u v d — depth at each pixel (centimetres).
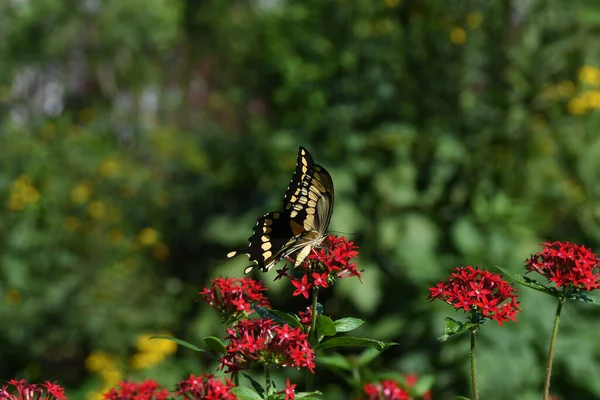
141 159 1683
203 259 1180
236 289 404
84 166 1399
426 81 992
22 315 1199
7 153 1362
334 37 1031
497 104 987
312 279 389
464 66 993
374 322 907
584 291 374
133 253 1279
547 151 983
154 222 1324
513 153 976
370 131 989
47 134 1467
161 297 1207
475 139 976
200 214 1156
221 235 1030
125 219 1341
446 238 936
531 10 1002
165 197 1332
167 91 1952
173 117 1925
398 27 1012
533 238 919
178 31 1880
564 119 1004
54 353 1249
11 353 1205
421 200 947
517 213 893
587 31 1013
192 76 1912
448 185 958
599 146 993
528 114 989
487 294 365
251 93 1162
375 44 1009
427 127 977
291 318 390
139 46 1905
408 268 891
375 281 911
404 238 923
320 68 1024
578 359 804
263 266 442
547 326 819
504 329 816
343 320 390
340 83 1018
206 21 1814
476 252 874
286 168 1026
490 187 961
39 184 1353
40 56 1895
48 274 1252
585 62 1020
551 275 365
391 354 868
